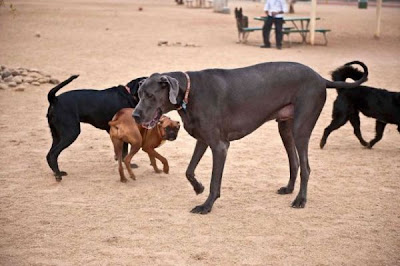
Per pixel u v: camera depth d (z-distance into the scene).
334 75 10.06
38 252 6.10
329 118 12.83
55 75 16.88
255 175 8.83
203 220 7.03
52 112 8.30
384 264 5.91
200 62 19.66
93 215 7.16
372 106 9.91
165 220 7.02
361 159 9.73
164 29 29.69
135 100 8.60
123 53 21.67
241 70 7.44
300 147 7.53
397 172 9.01
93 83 15.77
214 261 5.92
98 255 6.04
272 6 23.62
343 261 5.96
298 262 5.92
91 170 9.00
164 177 8.70
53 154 8.33
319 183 8.48
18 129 11.28
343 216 7.20
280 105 7.52
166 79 6.84
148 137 8.43
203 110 7.11
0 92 14.46
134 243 6.34
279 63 7.55
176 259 5.96
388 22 35.81
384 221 7.04
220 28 30.73
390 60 21.20
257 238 6.50
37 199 7.70
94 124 8.65
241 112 7.36
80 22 31.52
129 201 7.68
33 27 28.84
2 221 6.94
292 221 7.02
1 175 8.64
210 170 9.08
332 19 37.03
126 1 50.81
